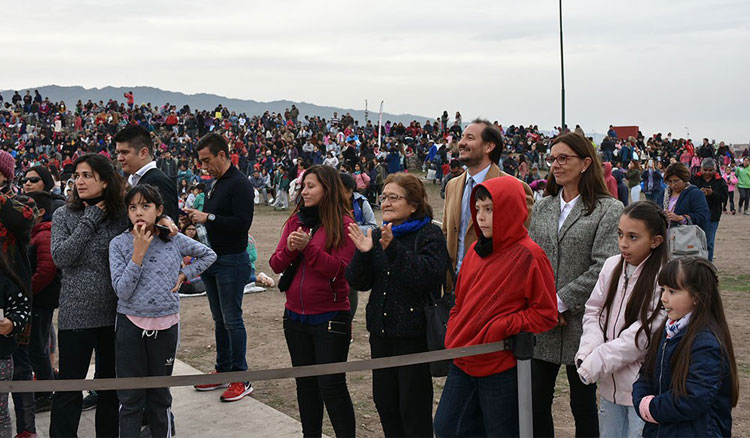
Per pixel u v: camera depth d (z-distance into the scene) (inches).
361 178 872.9
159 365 172.2
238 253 229.1
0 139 1701.5
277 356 283.0
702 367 116.0
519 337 136.9
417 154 1505.9
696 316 120.0
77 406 173.8
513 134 1723.7
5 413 176.6
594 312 146.9
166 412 178.2
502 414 139.6
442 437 145.9
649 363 127.5
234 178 231.3
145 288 169.2
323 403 181.9
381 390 161.6
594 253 155.9
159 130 1838.1
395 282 157.5
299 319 175.0
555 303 138.6
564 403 224.5
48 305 205.9
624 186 509.7
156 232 173.8
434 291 158.6
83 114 2052.2
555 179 165.5
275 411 217.8
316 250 168.4
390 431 163.2
